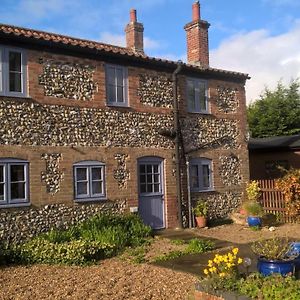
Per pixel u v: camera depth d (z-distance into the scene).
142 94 14.54
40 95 12.18
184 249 11.39
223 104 17.12
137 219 13.48
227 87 17.36
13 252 10.40
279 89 29.91
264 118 29.23
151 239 12.86
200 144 16.12
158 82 15.02
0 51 11.52
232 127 17.36
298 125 29.23
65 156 12.55
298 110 29.02
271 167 21.72
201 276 8.70
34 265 10.05
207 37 17.55
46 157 12.17
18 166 11.70
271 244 8.23
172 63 15.10
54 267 9.81
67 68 12.79
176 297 7.40
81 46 12.82
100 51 13.27
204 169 16.28
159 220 14.84
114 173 13.62
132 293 7.67
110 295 7.59
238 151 17.47
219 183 16.67
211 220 16.16
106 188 13.39
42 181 12.05
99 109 13.40
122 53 13.75
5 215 11.31
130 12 17.05
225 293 6.47
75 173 12.76
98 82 13.44
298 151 20.52
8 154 11.46
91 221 12.52
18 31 12.02
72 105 12.81
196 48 17.25
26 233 11.62
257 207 16.03
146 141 14.52
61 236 11.49
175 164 15.31
